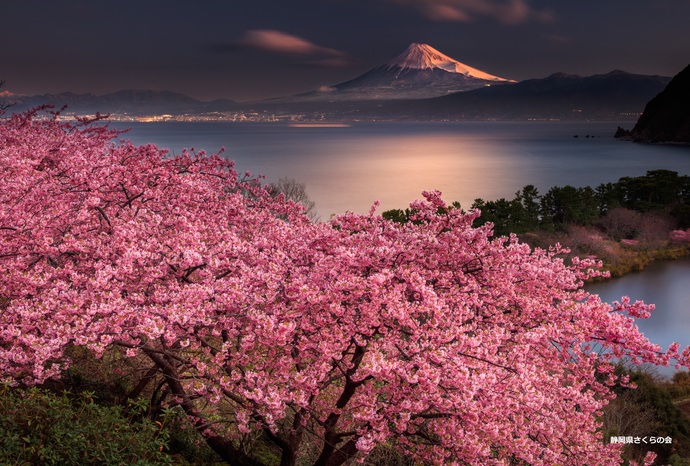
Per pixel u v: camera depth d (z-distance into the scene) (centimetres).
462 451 578
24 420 502
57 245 684
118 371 791
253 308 568
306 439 802
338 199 11381
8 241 636
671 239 6406
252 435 782
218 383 598
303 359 605
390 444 768
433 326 563
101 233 675
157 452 528
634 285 5212
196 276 708
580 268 793
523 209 5562
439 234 681
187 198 855
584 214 6209
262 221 881
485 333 610
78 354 787
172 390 689
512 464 703
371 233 704
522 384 579
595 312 635
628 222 6450
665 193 7031
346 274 577
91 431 511
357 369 580
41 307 516
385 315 562
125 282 608
